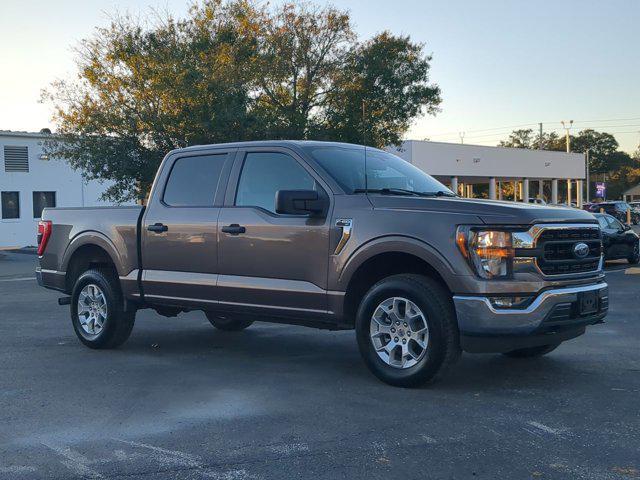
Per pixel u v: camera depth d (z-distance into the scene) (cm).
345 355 732
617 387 579
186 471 405
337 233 600
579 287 563
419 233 559
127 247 748
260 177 668
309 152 645
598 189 5878
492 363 671
